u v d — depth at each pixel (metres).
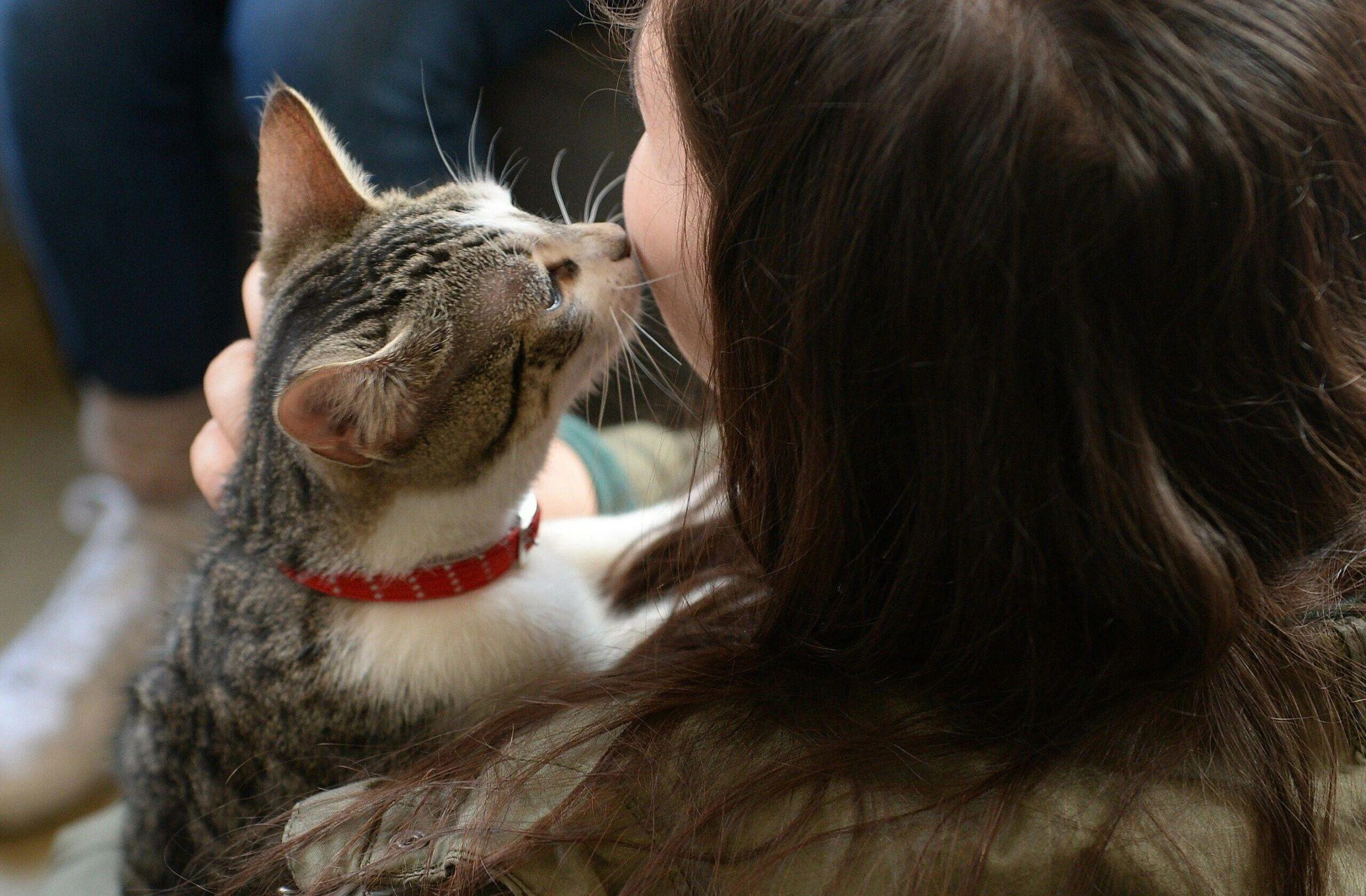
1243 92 0.61
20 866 1.84
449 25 1.59
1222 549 0.67
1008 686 0.72
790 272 0.69
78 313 1.96
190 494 2.04
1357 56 0.67
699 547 0.97
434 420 1.01
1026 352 0.63
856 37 0.63
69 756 1.89
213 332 2.05
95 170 1.84
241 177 2.04
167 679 1.11
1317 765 0.70
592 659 1.06
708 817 0.69
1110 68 0.60
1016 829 0.67
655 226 0.90
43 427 2.73
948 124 0.60
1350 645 0.73
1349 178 0.68
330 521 1.03
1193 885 0.65
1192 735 0.68
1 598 2.29
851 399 0.69
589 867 0.70
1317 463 0.70
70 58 1.76
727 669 0.78
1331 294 0.70
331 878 0.71
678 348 1.19
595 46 1.69
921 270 0.63
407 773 0.81
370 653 1.01
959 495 0.67
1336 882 0.68
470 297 1.04
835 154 0.65
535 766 0.73
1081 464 0.64
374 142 1.58
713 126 0.74
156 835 1.08
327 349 0.97
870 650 0.75
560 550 1.22
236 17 1.69
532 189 1.78
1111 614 0.69
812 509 0.72
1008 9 0.62
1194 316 0.64
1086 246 0.60
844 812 0.68
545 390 1.11
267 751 1.00
